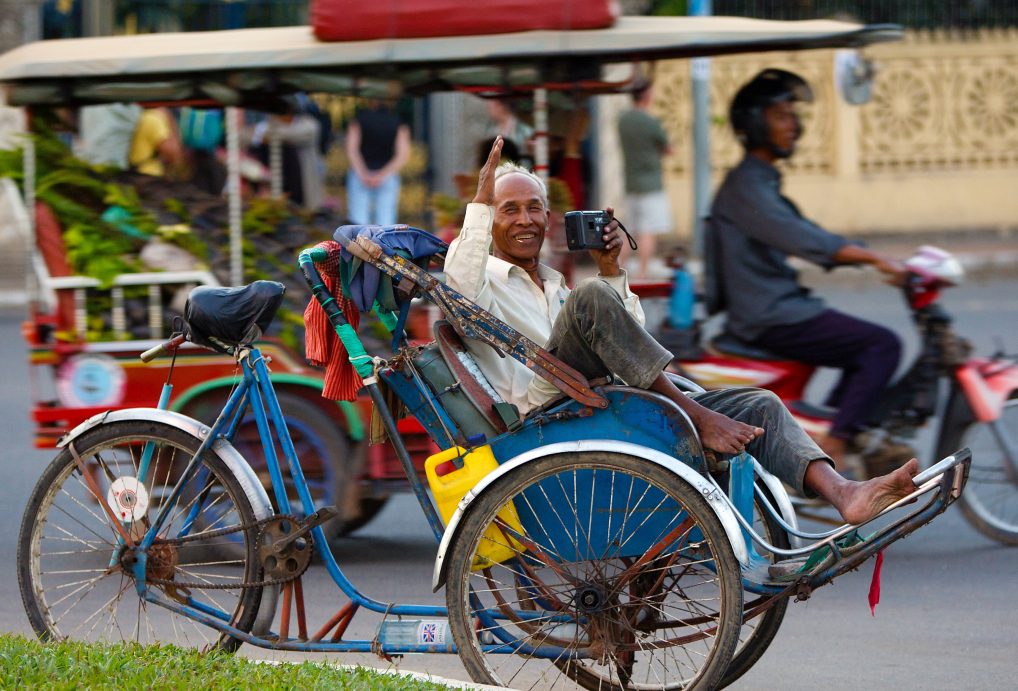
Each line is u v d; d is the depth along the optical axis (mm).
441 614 10914
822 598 14953
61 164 16703
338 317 11102
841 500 10469
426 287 10906
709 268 16906
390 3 15586
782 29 15797
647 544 10422
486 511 10391
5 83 15984
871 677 12352
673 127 45531
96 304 16156
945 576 15680
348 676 10438
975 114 48125
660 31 15586
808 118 47312
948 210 48188
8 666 10266
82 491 17875
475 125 43562
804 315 16156
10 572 15852
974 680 12219
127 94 16000
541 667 12531
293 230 17594
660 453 10195
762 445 10922
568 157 18438
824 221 47562
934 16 47875
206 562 12070
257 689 9953
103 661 10516
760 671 12578
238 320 11359
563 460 10281
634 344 10375
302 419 15820
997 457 16672
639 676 12102
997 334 31797
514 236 11703
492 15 15539
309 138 27844
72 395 16094
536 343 11250
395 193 30297
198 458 11281
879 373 16031
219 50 15742
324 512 11102
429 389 10938
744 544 10047
